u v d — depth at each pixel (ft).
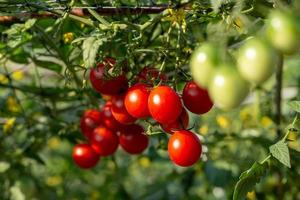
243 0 2.10
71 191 4.75
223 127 3.72
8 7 2.57
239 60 1.65
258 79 1.63
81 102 3.18
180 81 2.33
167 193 3.96
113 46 2.42
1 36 2.83
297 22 1.63
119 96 2.39
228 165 3.43
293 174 3.19
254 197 3.45
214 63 1.68
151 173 4.80
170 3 2.29
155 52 2.31
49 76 3.67
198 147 2.26
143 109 2.21
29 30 2.77
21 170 3.63
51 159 4.62
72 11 2.54
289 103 2.25
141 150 2.68
